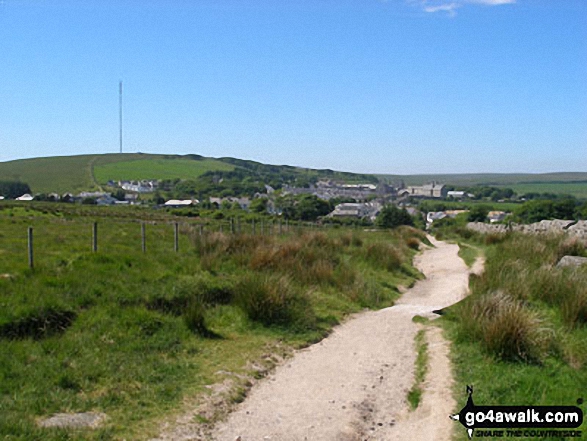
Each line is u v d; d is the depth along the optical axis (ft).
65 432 18.12
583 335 27.66
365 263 56.70
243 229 81.10
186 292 34.94
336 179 634.02
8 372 22.45
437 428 19.63
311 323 34.06
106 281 33.96
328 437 19.45
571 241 52.21
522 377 22.93
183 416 20.65
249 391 23.91
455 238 107.86
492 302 29.78
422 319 35.22
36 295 29.09
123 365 24.85
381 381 25.03
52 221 89.45
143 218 127.95
